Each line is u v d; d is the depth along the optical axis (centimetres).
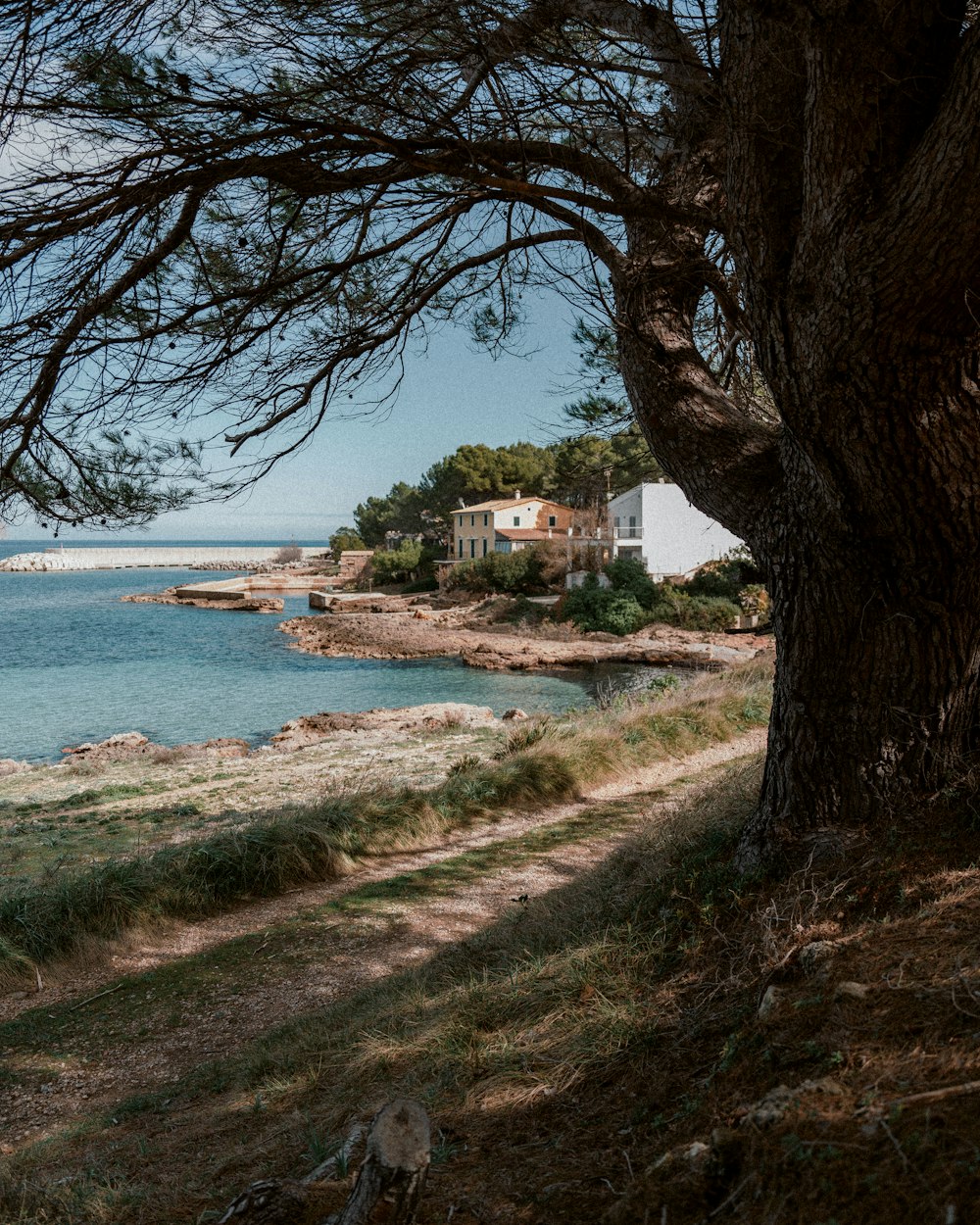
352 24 361
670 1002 358
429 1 364
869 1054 220
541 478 7662
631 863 634
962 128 243
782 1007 278
